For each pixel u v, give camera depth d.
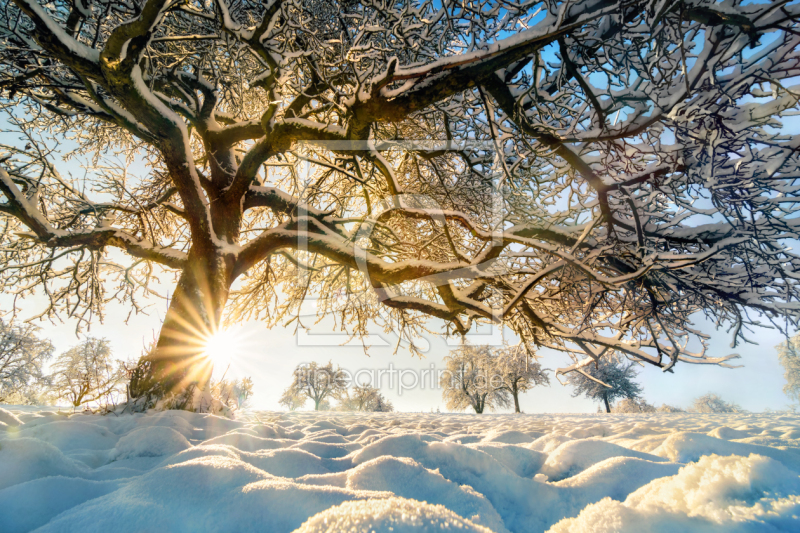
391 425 6.11
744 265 6.42
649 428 3.88
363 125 5.69
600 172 5.95
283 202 8.45
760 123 4.25
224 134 8.02
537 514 1.53
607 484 1.64
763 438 2.80
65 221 9.12
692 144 4.63
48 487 1.40
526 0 4.76
